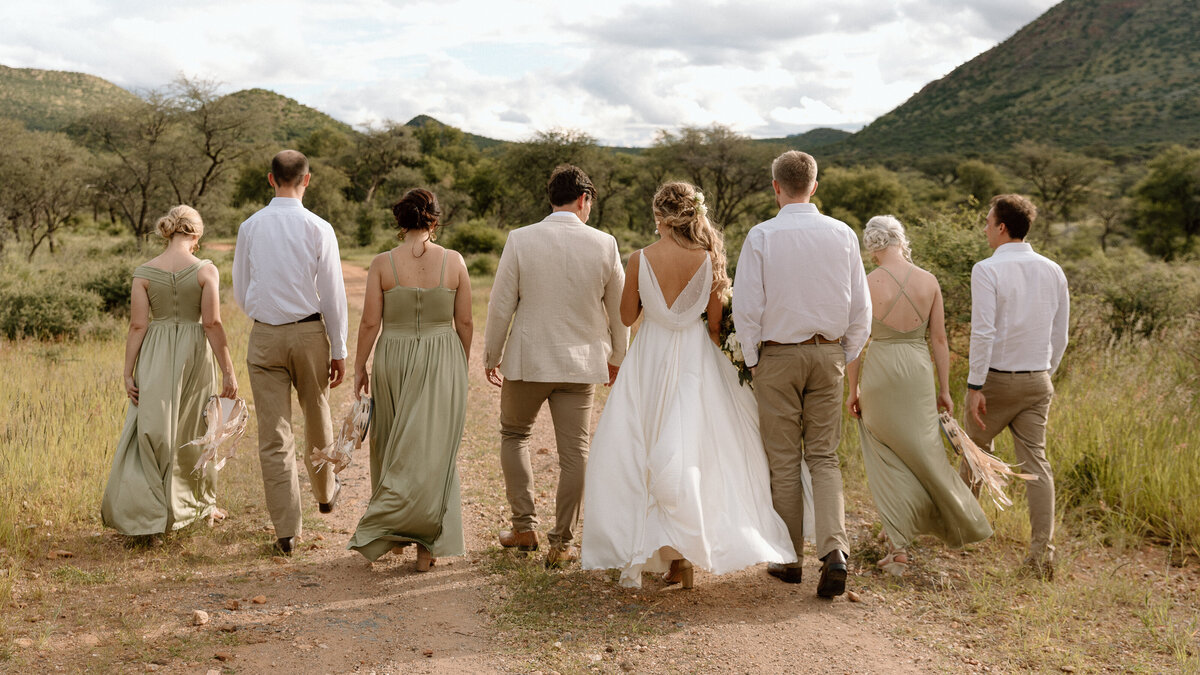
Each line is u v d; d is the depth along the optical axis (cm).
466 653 296
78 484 473
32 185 3172
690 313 359
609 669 286
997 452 543
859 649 309
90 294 1312
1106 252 4544
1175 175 5431
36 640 288
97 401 662
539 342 377
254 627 311
